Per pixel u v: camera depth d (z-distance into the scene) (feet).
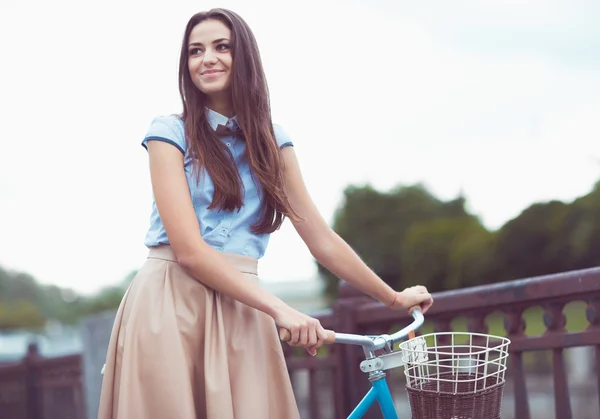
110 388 6.53
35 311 169.78
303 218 7.14
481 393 5.58
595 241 46.75
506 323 9.33
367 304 11.51
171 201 6.40
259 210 6.86
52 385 19.90
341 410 11.73
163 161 6.50
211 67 6.70
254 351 6.58
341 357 11.74
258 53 6.90
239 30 6.78
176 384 6.22
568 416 8.66
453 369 6.02
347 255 7.30
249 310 6.68
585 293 8.29
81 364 18.63
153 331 6.32
